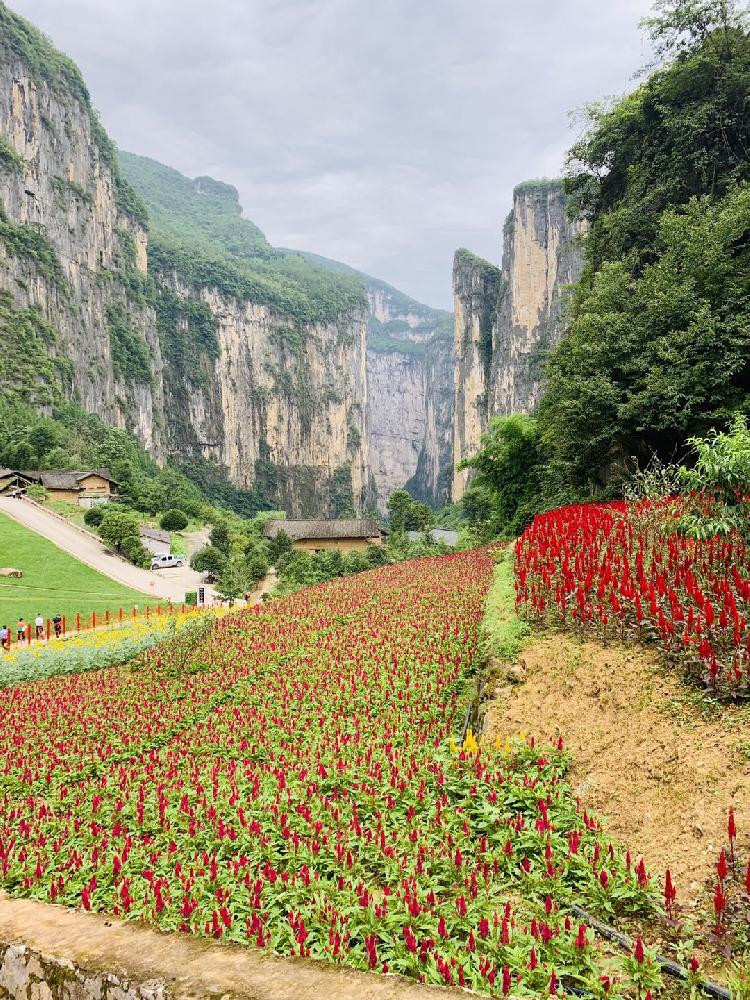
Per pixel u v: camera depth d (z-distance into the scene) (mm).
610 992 3326
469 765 6273
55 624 26469
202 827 6691
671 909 4027
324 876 5285
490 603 10469
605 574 8219
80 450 90750
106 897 5617
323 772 7262
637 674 6547
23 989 2207
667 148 22859
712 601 6859
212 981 1946
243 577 41375
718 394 14906
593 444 17438
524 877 4578
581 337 18109
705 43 21359
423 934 4121
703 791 4910
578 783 5695
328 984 1925
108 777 9164
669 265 16875
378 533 65750
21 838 7406
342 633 14508
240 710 11102
